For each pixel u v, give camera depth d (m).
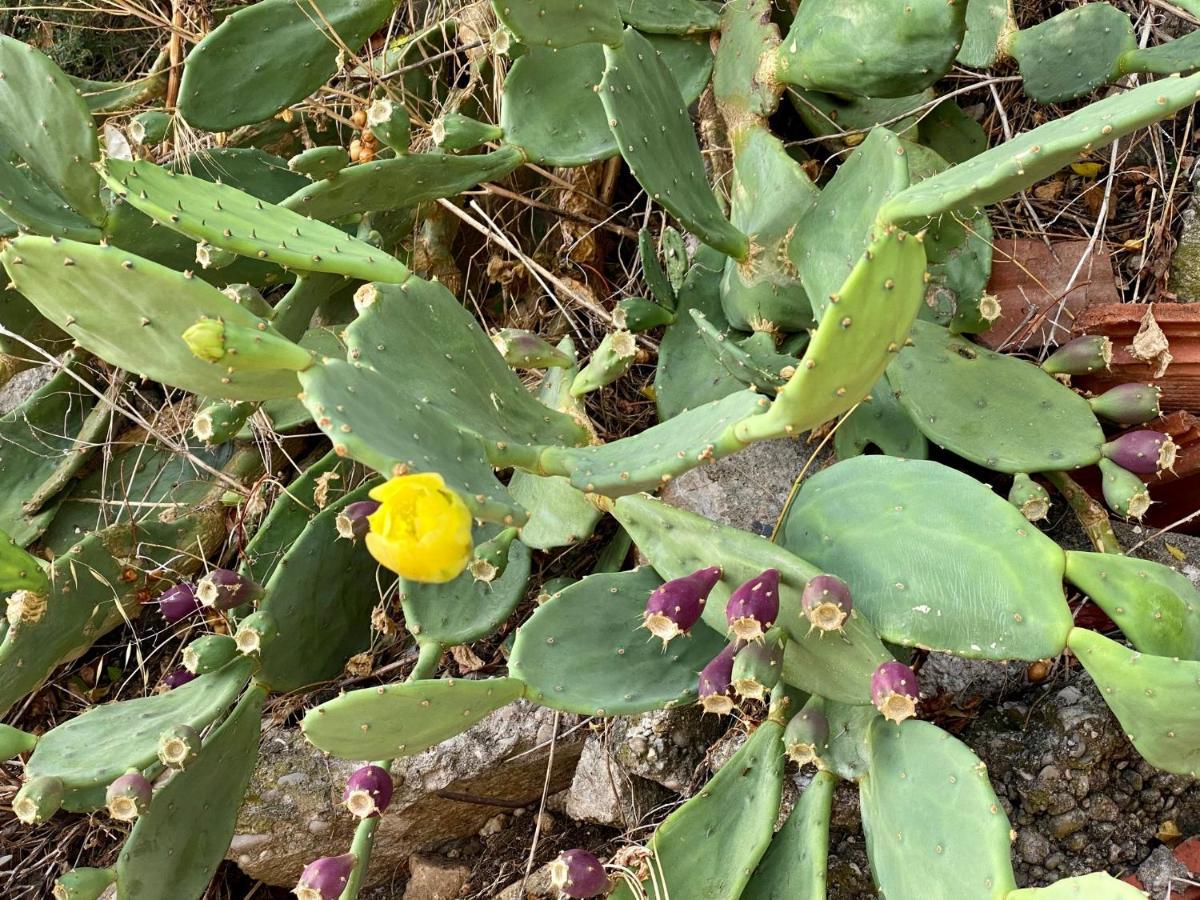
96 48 1.48
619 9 1.17
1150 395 0.91
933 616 0.79
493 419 0.84
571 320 1.22
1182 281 1.08
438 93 1.33
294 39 1.13
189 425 1.24
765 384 0.98
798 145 1.26
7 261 0.69
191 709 0.92
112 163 0.86
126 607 1.11
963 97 1.25
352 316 1.27
